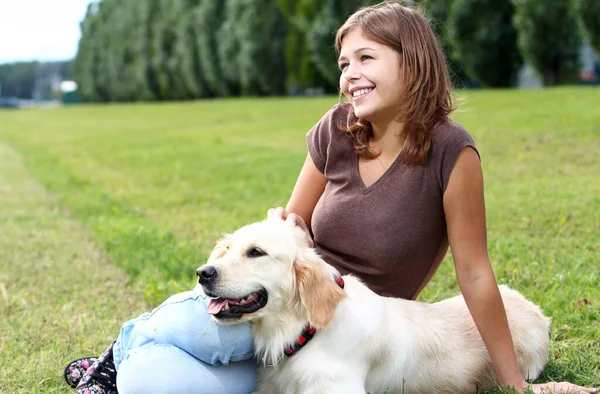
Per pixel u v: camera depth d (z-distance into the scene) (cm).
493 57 2591
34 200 1199
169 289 558
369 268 374
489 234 671
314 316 324
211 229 816
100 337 459
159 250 688
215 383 334
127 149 1994
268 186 1109
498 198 840
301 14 3181
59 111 5241
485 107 1747
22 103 11188
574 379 378
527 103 1736
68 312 525
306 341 332
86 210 1030
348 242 373
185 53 4619
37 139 2766
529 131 1297
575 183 900
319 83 3450
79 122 3709
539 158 1092
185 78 4856
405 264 368
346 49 363
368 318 341
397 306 366
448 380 363
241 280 325
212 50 4244
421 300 510
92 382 355
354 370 332
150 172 1434
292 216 380
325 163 391
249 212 909
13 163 1923
